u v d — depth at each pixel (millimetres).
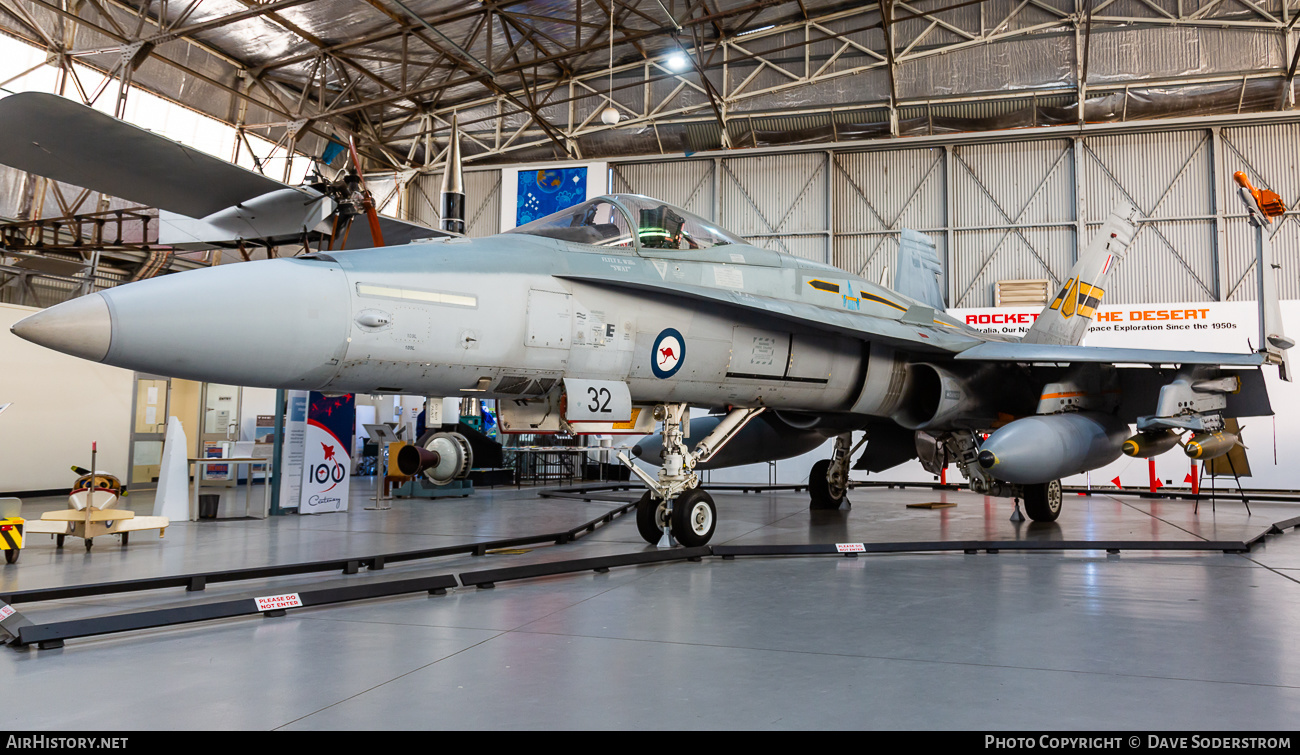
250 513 10625
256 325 4551
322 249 12234
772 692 2967
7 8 15438
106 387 15305
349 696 2885
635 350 6406
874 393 8406
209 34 17953
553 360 5938
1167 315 17141
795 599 4832
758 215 20578
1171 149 18375
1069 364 9281
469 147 22594
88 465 14914
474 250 5844
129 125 8469
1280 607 4559
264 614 4324
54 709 2725
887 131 20062
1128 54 18297
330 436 10906
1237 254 17906
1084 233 18703
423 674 3180
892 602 4746
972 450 9414
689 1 17531
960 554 6863
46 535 8094
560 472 20141
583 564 5707
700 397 7133
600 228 6652
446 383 5551
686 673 3215
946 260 19500
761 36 20344
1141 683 3078
